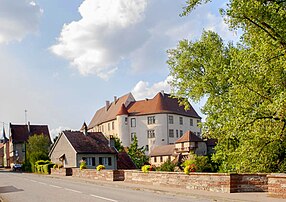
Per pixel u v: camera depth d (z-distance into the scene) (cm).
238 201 1548
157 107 10431
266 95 2236
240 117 2250
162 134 10269
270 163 2439
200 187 2022
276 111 1888
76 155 6212
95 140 6681
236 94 2316
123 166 6794
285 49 1808
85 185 2847
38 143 8362
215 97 3114
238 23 1819
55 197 1948
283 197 1547
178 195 1917
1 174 5647
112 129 11194
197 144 8638
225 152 2912
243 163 2461
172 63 3744
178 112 10669
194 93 3481
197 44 3606
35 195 2108
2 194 2244
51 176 4500
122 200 1709
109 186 2677
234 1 1691
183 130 10875
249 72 2169
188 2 1811
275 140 2288
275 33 1794
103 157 6506
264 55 1888
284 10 1770
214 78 3259
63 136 6631
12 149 10469
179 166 4809
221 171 3152
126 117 10725
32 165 6719
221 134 2677
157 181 2441
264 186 1816
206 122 3055
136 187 2373
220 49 3503
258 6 1692
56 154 6838
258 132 2242
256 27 1841
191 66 3625
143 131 10538
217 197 1661
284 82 2027
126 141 10631
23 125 10869
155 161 9475
